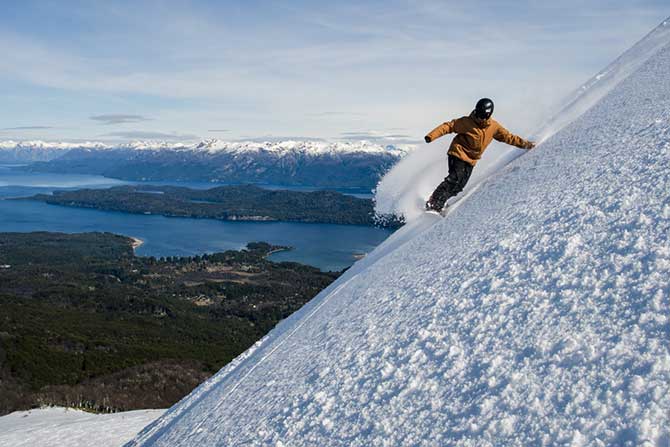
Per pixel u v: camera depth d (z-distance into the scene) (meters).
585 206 3.49
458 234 4.84
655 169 3.41
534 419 1.96
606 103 6.12
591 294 2.50
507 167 6.46
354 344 3.70
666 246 2.50
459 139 6.74
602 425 1.76
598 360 2.06
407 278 4.46
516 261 3.32
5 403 45.72
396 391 2.72
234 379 5.64
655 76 5.80
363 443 2.47
